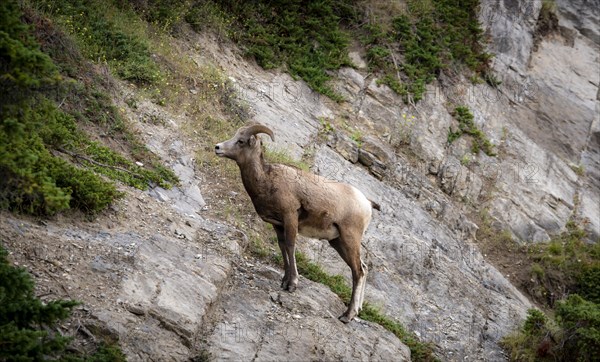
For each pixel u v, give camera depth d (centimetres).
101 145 2762
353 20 4406
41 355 1616
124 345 1898
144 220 2484
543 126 4762
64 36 3022
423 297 3070
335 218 2402
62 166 2364
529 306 3538
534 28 5188
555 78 5094
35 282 1903
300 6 4291
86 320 1905
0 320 1650
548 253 3934
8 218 2145
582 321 2889
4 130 1814
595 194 4700
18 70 1803
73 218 2306
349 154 3697
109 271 2109
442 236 3569
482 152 4259
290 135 3547
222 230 2653
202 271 2311
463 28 4709
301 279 2597
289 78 3941
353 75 4156
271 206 2355
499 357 2944
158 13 3728
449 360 2780
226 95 3534
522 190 4222
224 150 2316
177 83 3419
